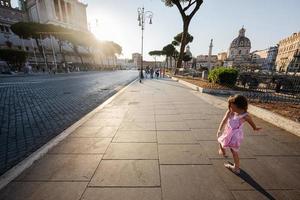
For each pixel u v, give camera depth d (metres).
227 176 2.52
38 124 4.97
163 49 52.94
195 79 17.36
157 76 25.97
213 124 4.81
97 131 4.27
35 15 59.53
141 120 5.17
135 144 3.55
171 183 2.36
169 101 8.00
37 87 13.43
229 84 11.17
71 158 3.00
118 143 3.60
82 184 2.34
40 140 3.90
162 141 3.70
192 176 2.51
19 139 3.95
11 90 11.51
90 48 75.12
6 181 2.39
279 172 2.62
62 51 54.19
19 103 7.70
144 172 2.60
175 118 5.37
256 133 4.13
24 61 35.56
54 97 9.33
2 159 3.07
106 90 12.43
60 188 2.26
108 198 2.09
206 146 3.47
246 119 2.50
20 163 2.83
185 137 3.92
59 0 60.12
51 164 2.81
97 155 3.10
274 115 4.74
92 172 2.60
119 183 2.35
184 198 2.09
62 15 62.66
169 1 21.41
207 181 2.40
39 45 48.34
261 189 2.25
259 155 3.12
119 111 6.22
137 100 8.27
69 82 17.94
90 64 69.94
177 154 3.15
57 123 5.08
